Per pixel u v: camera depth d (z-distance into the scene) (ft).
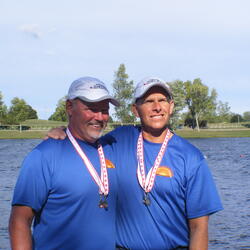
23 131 274.98
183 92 311.88
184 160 13.48
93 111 13.00
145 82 13.87
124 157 14.02
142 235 13.48
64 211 12.64
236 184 65.16
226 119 447.01
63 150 12.91
